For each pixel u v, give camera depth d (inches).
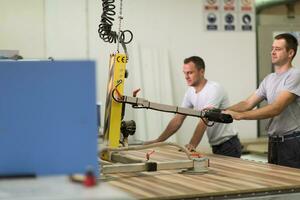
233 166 128.0
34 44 224.5
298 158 155.6
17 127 69.5
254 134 262.7
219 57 256.4
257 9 265.4
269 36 267.3
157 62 242.1
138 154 150.3
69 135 70.3
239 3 259.3
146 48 241.1
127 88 236.7
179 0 247.4
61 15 227.9
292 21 272.7
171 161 117.1
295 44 158.6
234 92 259.6
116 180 106.7
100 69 233.0
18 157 68.7
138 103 120.9
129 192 91.4
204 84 182.4
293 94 149.0
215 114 121.3
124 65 124.0
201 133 166.6
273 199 95.8
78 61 71.5
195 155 126.0
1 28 219.1
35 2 223.5
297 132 155.3
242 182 101.7
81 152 70.1
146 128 235.0
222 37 256.5
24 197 53.0
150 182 103.8
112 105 124.1
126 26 237.6
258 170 120.3
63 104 70.9
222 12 256.1
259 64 265.0
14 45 221.5
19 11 221.5
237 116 135.9
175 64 247.4
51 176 66.2
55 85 71.0
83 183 59.1
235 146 185.3
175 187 96.8
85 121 71.0
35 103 70.4
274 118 158.4
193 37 250.8
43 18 225.3
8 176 65.7
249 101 170.6
